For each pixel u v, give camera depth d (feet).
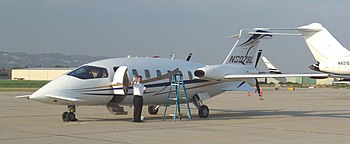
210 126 56.90
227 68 71.10
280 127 56.49
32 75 415.03
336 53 137.80
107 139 44.11
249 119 68.08
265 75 67.97
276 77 67.82
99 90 60.29
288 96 162.20
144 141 43.06
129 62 64.85
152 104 67.36
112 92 61.31
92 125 56.70
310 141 44.32
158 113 78.33
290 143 42.91
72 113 61.57
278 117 72.43
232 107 98.78
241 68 73.15
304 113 82.17
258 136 47.57
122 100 62.49
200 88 71.61
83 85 59.06
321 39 139.54
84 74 59.82
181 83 68.64
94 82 59.93
